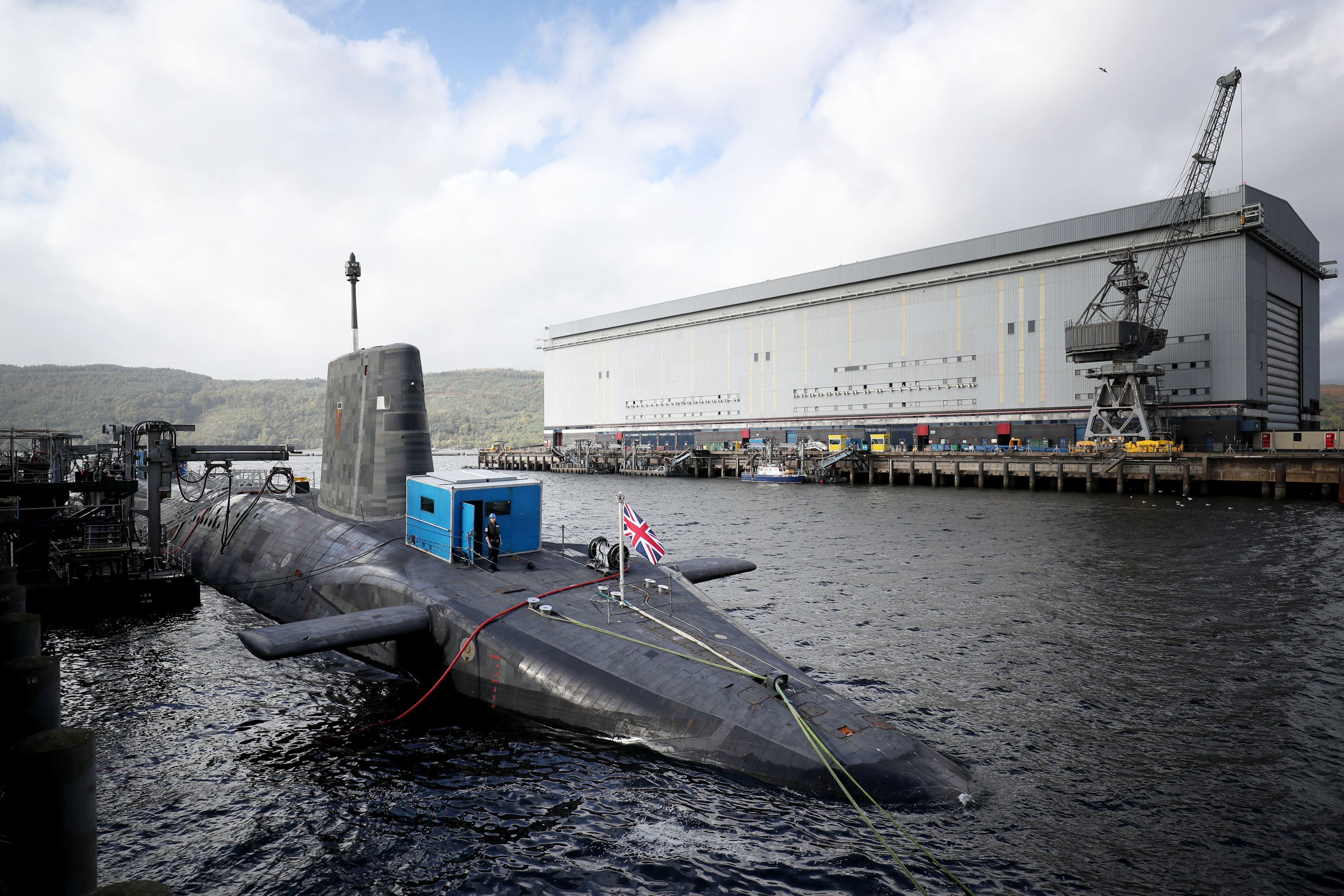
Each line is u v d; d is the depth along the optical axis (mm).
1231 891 8062
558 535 40344
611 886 8289
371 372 19500
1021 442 67875
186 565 22109
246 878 8484
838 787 9688
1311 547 30984
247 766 11156
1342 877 8320
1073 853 8773
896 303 76250
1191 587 23812
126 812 9875
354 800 10172
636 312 103750
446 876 8508
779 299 86688
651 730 11094
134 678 14922
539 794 10195
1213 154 58000
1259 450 57688
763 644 13094
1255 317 59000
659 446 102438
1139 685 14828
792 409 86375
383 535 18266
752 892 8172
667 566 17312
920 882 8266
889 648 17594
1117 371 58656
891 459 71125
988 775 10812
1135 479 60750
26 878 3916
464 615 13680
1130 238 61625
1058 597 22750
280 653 11711
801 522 43781
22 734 5148
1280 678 15164
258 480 29953
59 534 22953
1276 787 10469
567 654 12367
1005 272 68312
